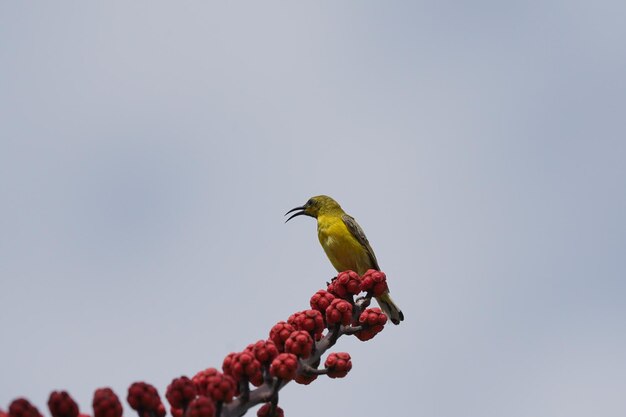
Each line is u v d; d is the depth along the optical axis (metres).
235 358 10.93
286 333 11.75
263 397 10.92
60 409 8.80
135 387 9.70
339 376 12.08
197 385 10.41
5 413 8.43
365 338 13.30
